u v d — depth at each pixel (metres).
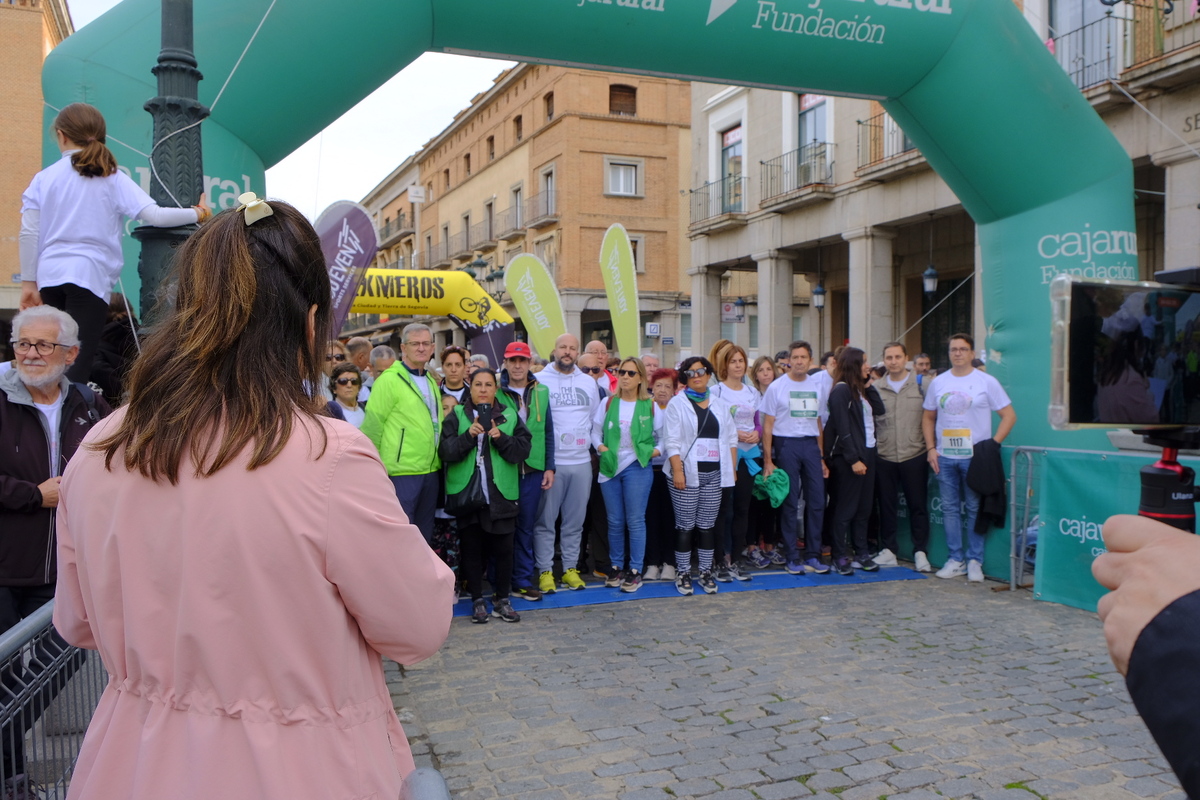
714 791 3.21
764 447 7.00
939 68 6.30
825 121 16.31
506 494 5.52
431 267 39.50
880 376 9.86
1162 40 10.24
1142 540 0.66
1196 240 10.08
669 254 28.33
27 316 2.93
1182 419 0.90
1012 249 6.80
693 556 7.27
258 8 4.79
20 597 3.00
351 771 1.09
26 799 2.03
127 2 4.72
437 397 5.77
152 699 1.08
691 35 5.70
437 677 4.51
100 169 3.42
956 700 4.11
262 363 1.12
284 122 5.02
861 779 3.30
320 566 1.08
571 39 5.59
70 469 1.19
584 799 3.17
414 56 5.57
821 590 6.43
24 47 14.84
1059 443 6.44
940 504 7.01
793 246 17.42
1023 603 5.98
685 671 4.57
